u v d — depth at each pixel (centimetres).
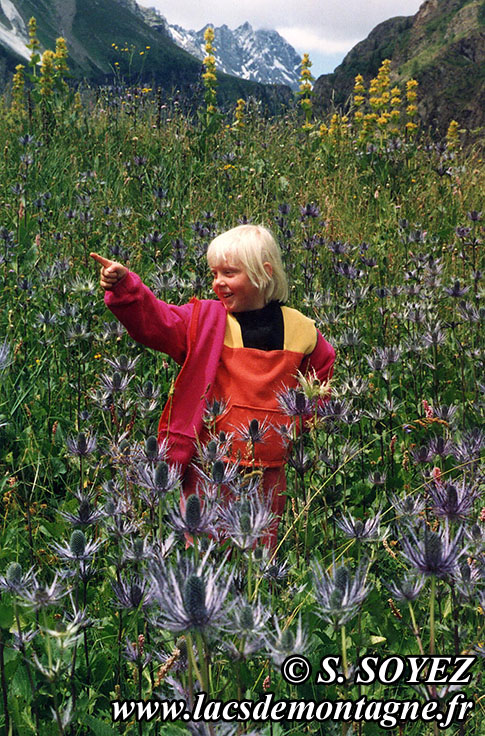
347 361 376
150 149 873
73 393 379
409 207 758
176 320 295
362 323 477
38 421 359
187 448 284
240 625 142
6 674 189
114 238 566
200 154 919
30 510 278
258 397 285
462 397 381
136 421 308
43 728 180
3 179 732
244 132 1034
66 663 198
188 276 499
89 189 680
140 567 198
